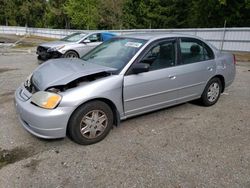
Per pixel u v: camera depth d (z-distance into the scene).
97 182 2.88
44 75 3.78
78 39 11.44
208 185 2.83
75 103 3.38
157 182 2.88
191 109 5.11
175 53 4.48
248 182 2.89
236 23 24.45
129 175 3.00
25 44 23.66
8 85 6.86
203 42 5.03
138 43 4.25
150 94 4.14
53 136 3.39
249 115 4.84
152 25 34.84
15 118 4.54
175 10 33.69
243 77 8.33
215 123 4.46
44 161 3.26
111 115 3.80
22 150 3.51
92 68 3.84
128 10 36.41
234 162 3.27
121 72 3.81
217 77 5.29
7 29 50.59
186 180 2.92
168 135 3.98
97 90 3.53
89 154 3.43
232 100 5.73
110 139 3.83
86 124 3.58
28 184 2.84
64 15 46.47
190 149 3.57
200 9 26.73
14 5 56.34
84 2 40.12
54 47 10.71
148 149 3.56
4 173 3.02
